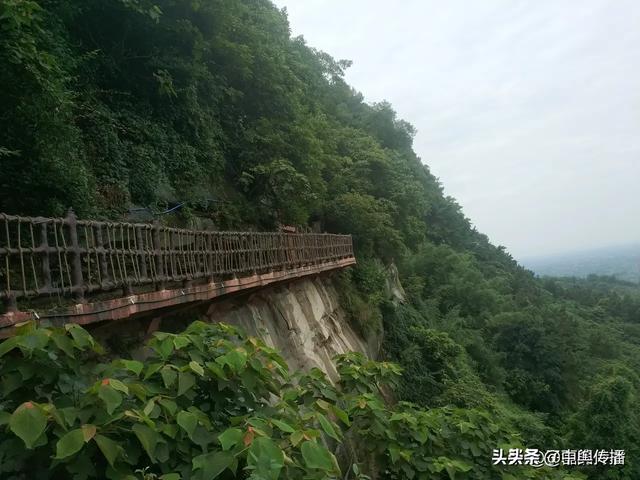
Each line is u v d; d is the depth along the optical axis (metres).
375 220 22.00
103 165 8.80
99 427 2.64
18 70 5.32
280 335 10.34
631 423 19.12
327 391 4.64
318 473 2.89
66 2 8.59
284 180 14.16
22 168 5.93
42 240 4.19
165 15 10.91
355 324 17.67
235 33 14.22
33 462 2.68
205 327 3.93
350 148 26.67
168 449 2.89
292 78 16.42
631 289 104.38
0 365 2.95
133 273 5.97
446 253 43.53
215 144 13.46
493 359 29.14
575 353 33.94
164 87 10.42
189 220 11.08
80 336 3.01
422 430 5.20
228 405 3.57
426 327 27.00
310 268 12.52
